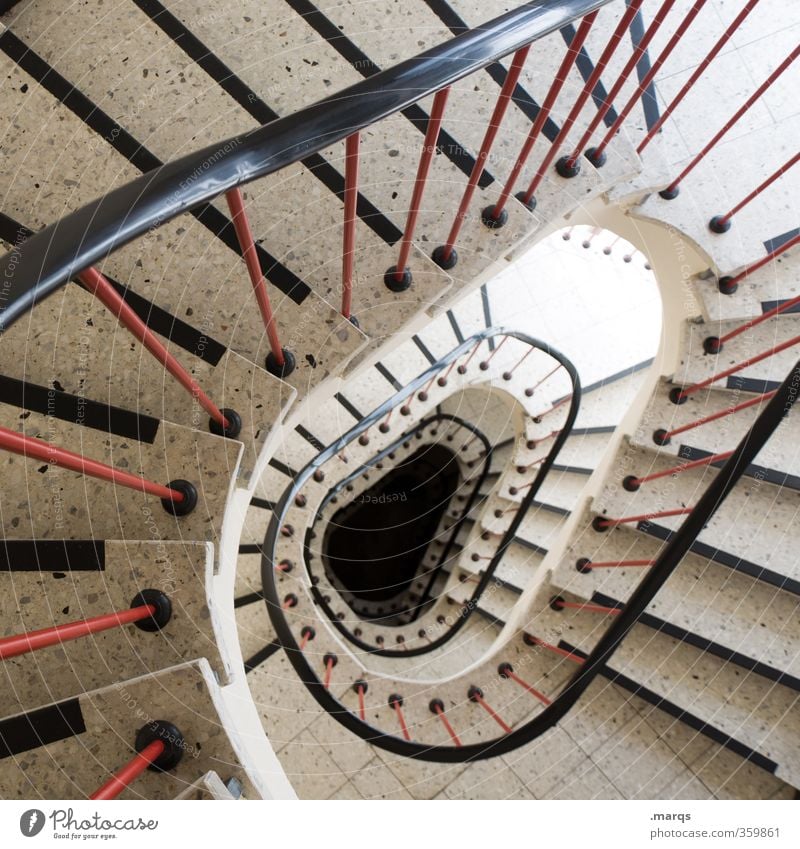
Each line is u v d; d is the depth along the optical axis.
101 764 1.34
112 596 1.46
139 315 1.66
